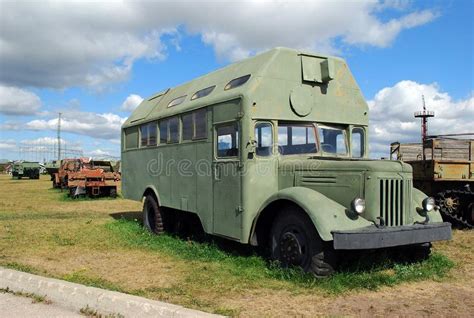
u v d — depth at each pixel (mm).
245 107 6594
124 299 4535
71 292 4898
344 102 7469
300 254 5859
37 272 6328
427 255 6719
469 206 11125
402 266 6277
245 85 6750
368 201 5762
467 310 4727
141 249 8148
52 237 9367
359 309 4730
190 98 8375
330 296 5152
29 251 7969
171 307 4305
